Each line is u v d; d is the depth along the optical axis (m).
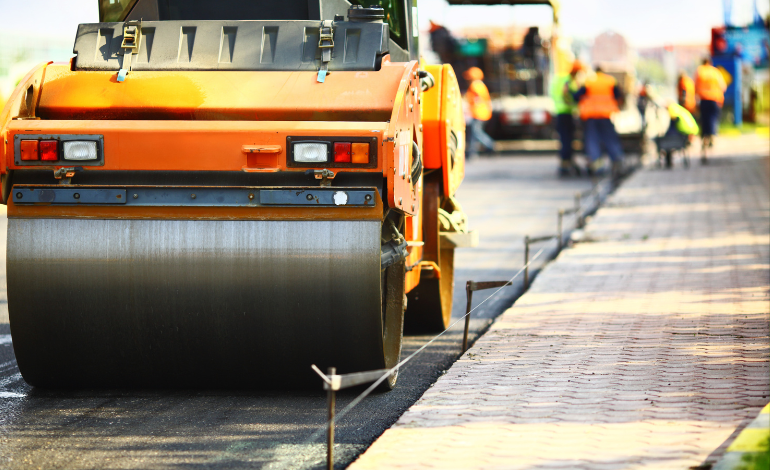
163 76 8.55
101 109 8.48
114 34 8.80
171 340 8.23
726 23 48.91
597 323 11.10
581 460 6.50
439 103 10.69
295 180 7.91
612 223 20.42
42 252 8.16
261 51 8.60
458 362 9.50
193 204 7.95
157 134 7.93
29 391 8.97
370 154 7.77
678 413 7.52
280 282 7.98
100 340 8.29
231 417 8.11
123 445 7.36
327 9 9.21
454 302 13.88
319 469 6.83
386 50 8.62
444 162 10.69
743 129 50.91
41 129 8.02
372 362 8.22
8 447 7.31
